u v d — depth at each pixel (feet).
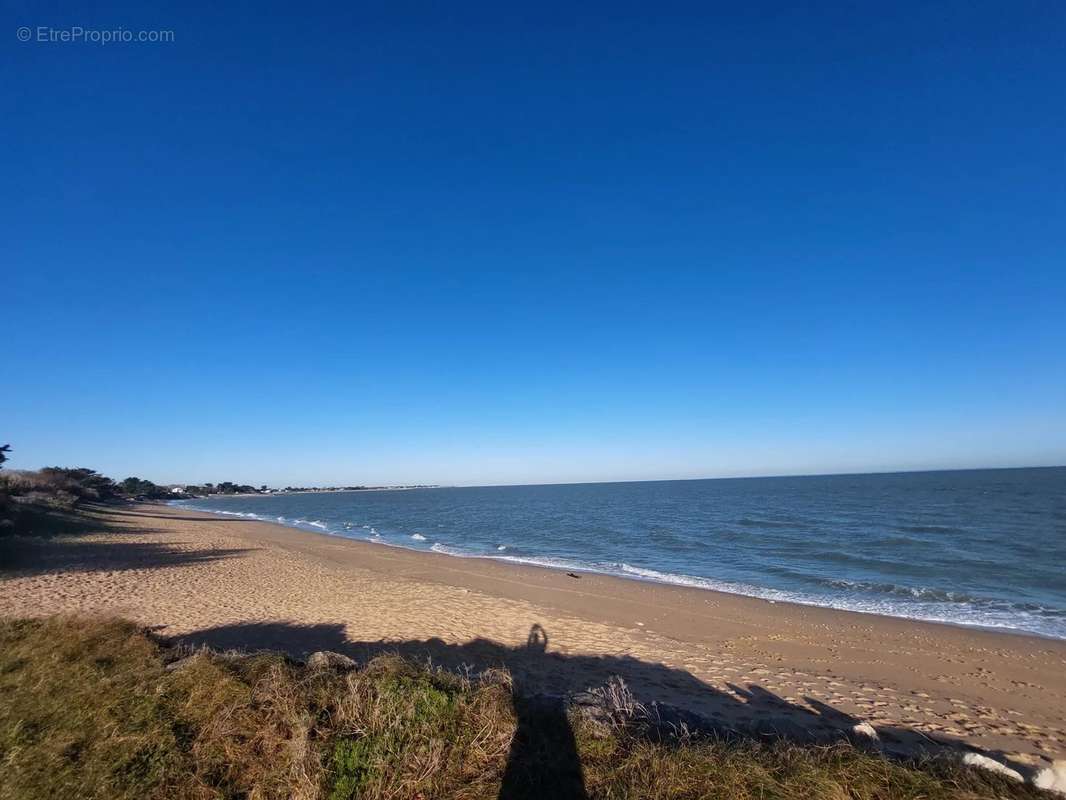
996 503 159.63
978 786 10.02
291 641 31.19
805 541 92.07
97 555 59.36
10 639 17.39
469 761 11.25
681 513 160.35
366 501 347.15
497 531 126.62
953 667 31.55
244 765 11.29
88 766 11.28
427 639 33.42
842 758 10.48
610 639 35.91
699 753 10.65
